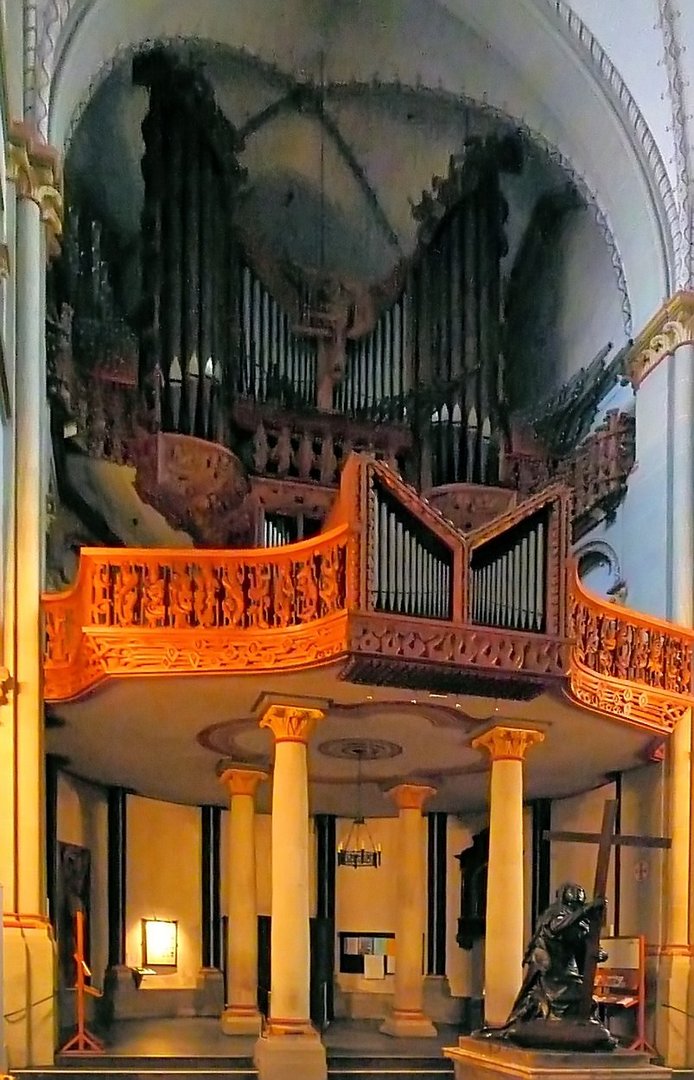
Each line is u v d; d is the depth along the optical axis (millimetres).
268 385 18828
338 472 18922
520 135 19188
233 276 18734
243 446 18609
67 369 15805
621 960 16000
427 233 19797
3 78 10914
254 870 16016
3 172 11570
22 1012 12367
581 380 18750
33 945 12578
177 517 17234
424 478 19141
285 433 18797
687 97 16484
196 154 18328
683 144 16594
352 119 19172
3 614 12961
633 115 17062
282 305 19156
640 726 13602
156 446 17109
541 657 11883
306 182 19500
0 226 11086
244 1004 15602
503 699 12398
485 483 19000
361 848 17781
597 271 18547
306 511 18578
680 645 14055
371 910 19203
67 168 16609
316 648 11578
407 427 19328
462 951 18875
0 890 10102
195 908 18406
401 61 18562
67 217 16547
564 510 12258
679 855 15133
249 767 15953
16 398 13445
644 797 15992
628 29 16750
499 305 19719
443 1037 15977
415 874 16578
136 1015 17156
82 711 13281
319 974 17828
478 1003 18266
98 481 16578
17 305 13570
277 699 12617
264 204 19281
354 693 12539
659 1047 14578
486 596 11828
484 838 18750
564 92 17812
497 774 13617
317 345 19297
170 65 17797
